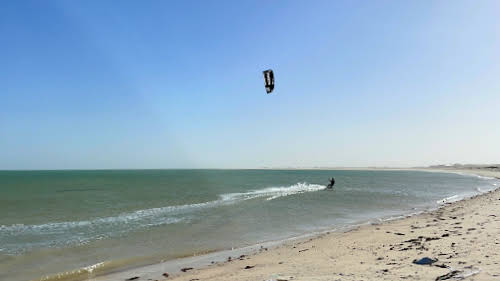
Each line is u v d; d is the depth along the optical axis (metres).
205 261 14.85
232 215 28.52
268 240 19.45
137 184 78.12
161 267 13.99
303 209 32.69
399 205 36.94
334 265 11.49
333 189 61.75
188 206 34.56
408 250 13.00
